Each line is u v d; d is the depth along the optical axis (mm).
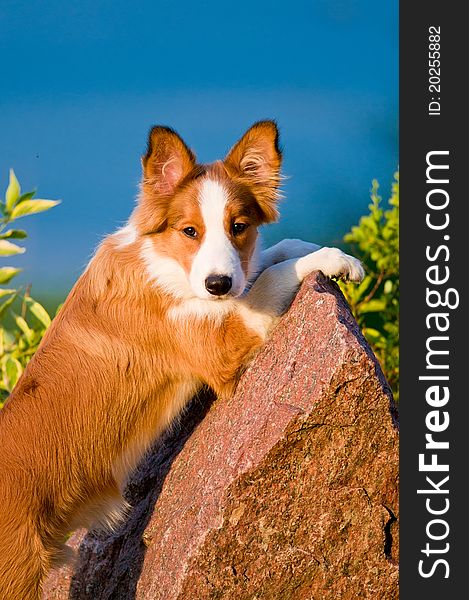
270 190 6953
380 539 6238
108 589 7133
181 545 6316
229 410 6762
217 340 6816
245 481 6098
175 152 6828
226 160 6938
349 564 6246
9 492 6582
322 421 6039
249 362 6820
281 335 6602
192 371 6969
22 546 6555
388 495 6219
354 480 6164
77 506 6914
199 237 6684
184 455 6957
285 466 6105
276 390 6270
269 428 6105
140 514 7195
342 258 6699
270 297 6777
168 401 7078
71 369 6867
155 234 6852
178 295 6812
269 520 6152
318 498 6156
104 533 7355
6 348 8922
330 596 6277
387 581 6281
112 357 6887
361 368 5957
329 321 6180
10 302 8812
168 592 6285
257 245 7074
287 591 6262
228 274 6461
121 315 6918
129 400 6945
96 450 6891
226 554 6164
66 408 6816
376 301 9734
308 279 6652
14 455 6684
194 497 6434
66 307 7125
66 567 7520
